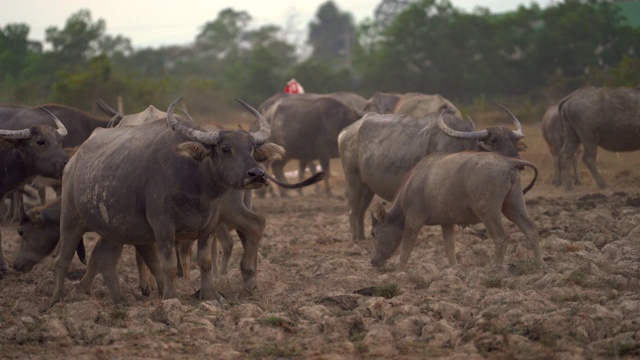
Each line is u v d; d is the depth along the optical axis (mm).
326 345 27828
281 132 83938
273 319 29938
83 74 156625
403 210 41750
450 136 45969
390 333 28453
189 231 34188
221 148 32469
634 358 24781
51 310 35125
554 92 178375
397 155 49438
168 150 33625
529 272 38000
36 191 71062
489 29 199750
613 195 70438
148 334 29703
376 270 42469
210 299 35531
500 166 38188
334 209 73938
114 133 36688
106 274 36938
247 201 42781
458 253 43906
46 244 40875
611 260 41438
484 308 31141
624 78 156625
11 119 57125
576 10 196125
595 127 71500
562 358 24781
